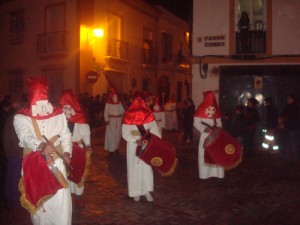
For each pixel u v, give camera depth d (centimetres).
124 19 2514
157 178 962
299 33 1509
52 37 2250
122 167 1104
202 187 873
